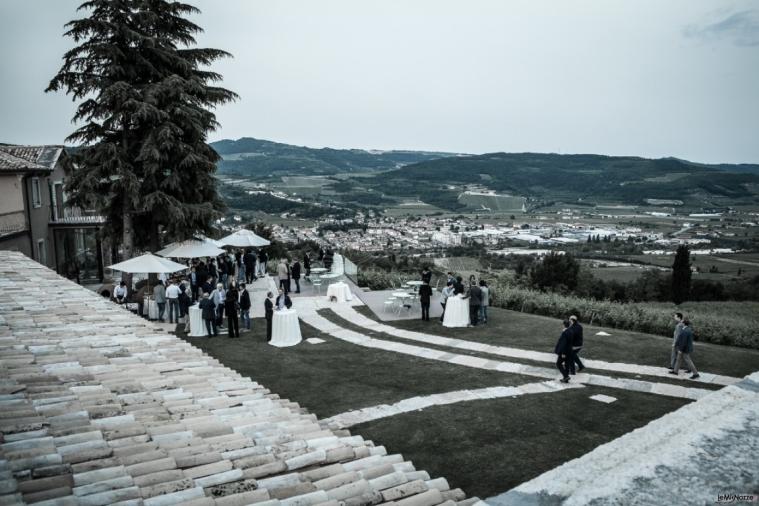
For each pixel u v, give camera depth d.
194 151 24.56
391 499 5.66
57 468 4.93
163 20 25.66
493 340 18.66
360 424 11.73
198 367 9.81
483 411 12.36
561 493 2.97
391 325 20.92
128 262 20.22
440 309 23.44
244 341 18.72
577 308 22.75
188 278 23.55
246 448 6.24
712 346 17.94
